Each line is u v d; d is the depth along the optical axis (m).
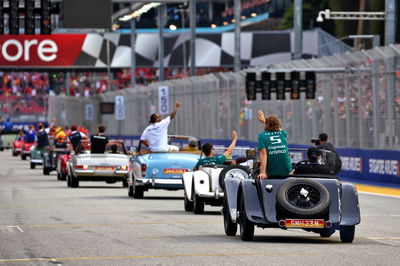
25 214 38.94
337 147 69.81
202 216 38.19
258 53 174.12
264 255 24.39
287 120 81.81
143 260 23.48
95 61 171.50
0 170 88.75
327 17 80.94
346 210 27.00
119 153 62.09
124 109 147.12
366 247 26.42
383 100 63.09
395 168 60.56
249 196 27.50
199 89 105.00
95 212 40.12
